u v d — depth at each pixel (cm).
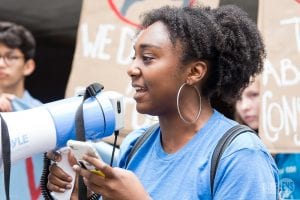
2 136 198
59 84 438
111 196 179
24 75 408
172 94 198
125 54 365
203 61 201
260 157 188
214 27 200
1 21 420
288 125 339
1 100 358
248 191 183
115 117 216
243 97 346
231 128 195
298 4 342
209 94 205
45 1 419
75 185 214
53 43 426
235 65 206
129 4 366
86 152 175
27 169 362
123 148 222
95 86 216
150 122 348
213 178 188
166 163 199
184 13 201
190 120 201
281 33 343
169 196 192
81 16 371
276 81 341
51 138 207
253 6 387
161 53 197
